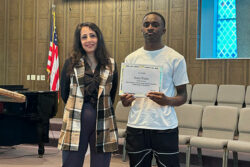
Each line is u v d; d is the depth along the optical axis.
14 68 8.71
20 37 8.66
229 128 4.78
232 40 6.87
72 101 2.29
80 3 8.13
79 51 2.39
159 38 2.50
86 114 2.28
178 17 7.26
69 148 2.23
